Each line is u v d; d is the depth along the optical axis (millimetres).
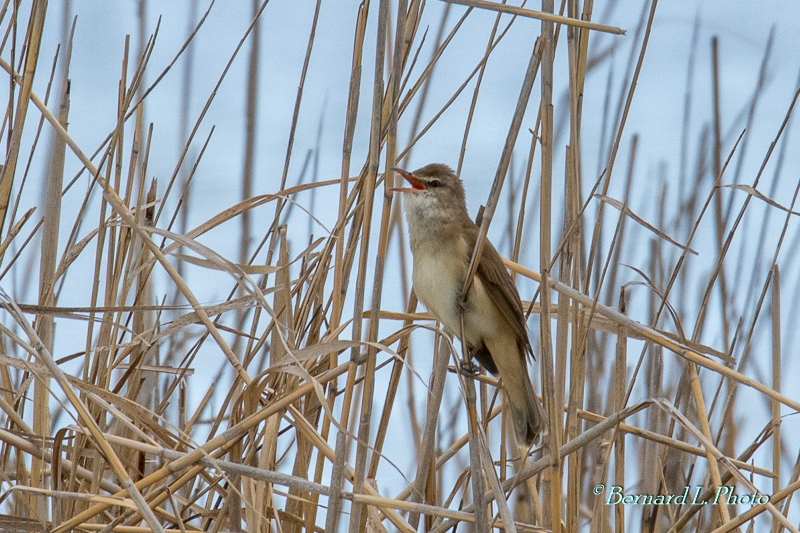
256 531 6375
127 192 7012
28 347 5465
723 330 9422
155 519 5371
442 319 7312
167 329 6836
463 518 6000
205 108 7285
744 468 7312
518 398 7305
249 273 6656
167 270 6215
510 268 7375
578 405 7770
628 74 8703
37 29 6594
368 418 5930
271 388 7363
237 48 7320
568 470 6914
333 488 5848
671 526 7109
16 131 6621
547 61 5746
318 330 7109
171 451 6043
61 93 6980
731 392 7816
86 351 6719
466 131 7430
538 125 7285
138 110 7152
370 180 5816
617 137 7008
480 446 6195
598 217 7438
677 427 9203
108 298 6754
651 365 8289
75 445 6527
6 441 6273
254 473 5973
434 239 7301
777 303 7992
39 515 6734
